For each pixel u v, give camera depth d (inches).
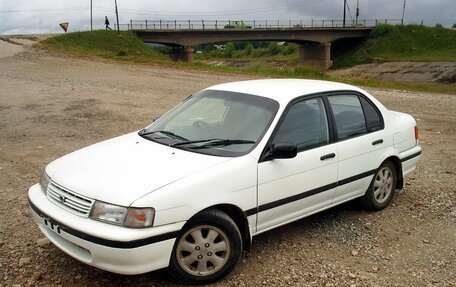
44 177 168.7
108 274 159.8
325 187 190.2
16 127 401.4
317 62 3189.0
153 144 177.2
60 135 373.4
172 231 142.3
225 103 192.7
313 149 185.0
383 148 218.2
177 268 149.5
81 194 145.6
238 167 159.2
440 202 238.2
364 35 3267.7
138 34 2440.9
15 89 631.2
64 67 970.1
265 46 5022.1
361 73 2628.0
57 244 151.4
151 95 618.8
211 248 154.3
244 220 164.9
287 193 175.0
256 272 164.7
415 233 200.5
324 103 196.7
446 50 2901.1
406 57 2834.6
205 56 5103.3
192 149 169.0
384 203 227.3
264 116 178.5
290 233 198.4
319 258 175.9
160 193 141.6
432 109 596.4
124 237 134.6
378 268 169.3
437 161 318.3
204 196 149.1
